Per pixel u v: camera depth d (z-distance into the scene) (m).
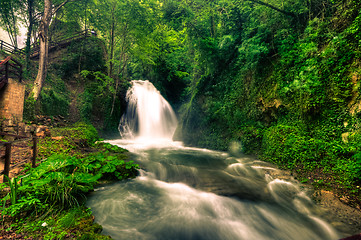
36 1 16.77
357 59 5.68
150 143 13.83
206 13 11.07
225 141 10.34
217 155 9.22
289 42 8.17
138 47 15.93
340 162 5.20
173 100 22.62
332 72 6.27
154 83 22.05
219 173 6.48
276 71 8.52
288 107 7.76
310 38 7.21
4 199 2.71
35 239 2.30
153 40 16.34
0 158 3.53
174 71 20.23
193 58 14.40
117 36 16.70
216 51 11.55
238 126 9.96
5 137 6.35
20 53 15.54
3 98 7.22
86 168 5.00
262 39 9.20
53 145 6.96
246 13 10.35
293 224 3.69
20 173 4.20
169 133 19.53
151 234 3.14
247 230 3.49
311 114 6.73
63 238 2.40
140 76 23.47
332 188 4.76
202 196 4.73
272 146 7.48
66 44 17.92
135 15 14.09
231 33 11.35
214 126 11.48
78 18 19.06
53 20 18.11
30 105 9.90
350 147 5.19
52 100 12.17
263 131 8.62
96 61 17.86
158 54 19.09
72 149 7.47
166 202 4.31
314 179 5.31
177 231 3.30
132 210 3.81
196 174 6.38
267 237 3.32
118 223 3.31
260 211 4.14
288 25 8.31
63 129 9.88
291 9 8.02
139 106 18.91
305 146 6.23
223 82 11.76
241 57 10.31
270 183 5.57
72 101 14.33
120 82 18.84
